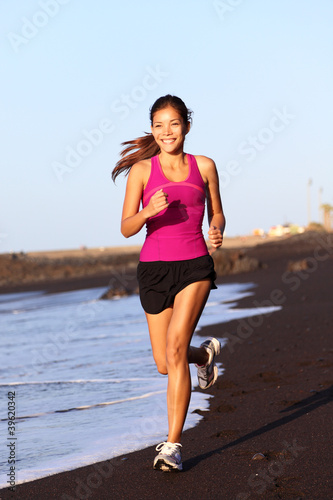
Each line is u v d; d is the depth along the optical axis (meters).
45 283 78.44
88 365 13.94
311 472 6.02
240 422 8.19
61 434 8.27
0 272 99.75
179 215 7.00
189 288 6.79
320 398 9.21
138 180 7.14
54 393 11.05
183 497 5.68
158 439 7.75
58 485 6.25
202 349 7.43
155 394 10.49
